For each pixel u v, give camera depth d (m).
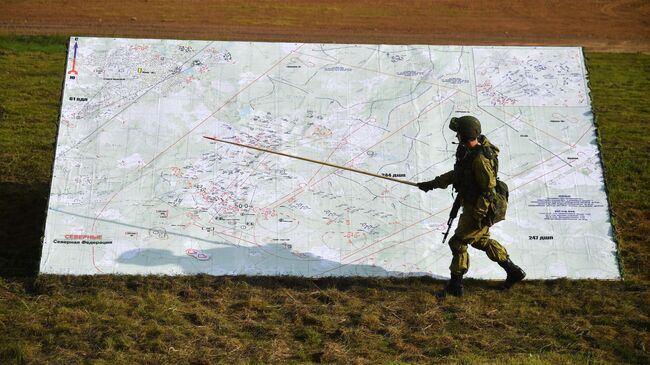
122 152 11.88
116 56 12.52
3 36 20.38
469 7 23.25
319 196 11.77
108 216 11.43
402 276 11.20
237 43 12.83
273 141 12.07
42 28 21.00
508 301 10.68
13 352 9.28
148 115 12.14
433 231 11.59
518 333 9.98
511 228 11.59
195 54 12.67
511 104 12.45
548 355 9.38
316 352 9.44
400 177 11.91
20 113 16.50
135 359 9.24
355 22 22.08
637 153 15.50
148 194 11.63
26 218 13.03
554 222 11.66
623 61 20.30
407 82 12.60
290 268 11.21
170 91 12.34
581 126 12.33
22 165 14.63
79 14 21.78
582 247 11.50
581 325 10.11
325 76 12.61
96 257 11.14
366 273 11.20
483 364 9.02
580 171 12.01
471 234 10.23
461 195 10.23
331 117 12.30
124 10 22.11
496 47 12.95
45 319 9.98
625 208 13.65
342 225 11.59
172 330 9.80
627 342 9.70
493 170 10.05
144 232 11.37
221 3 22.77
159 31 21.08
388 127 12.24
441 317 10.23
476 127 10.09
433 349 9.55
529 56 12.87
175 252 11.23
